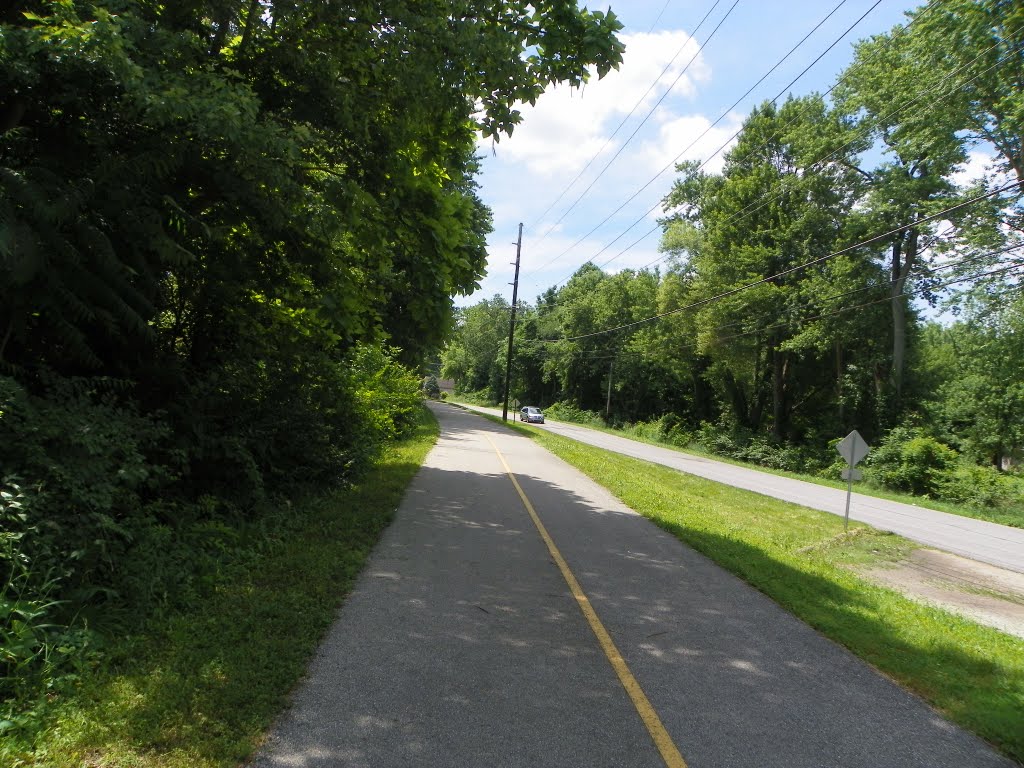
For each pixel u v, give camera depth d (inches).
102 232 240.7
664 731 155.0
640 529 435.5
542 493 575.5
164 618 199.5
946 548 528.4
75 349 236.4
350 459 490.3
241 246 353.7
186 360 358.3
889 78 1109.7
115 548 207.0
